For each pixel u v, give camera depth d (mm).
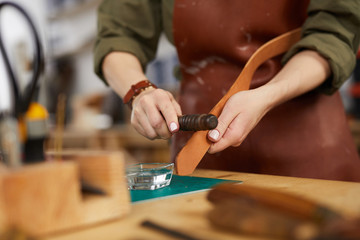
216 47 1123
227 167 1152
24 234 468
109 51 1151
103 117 3559
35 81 576
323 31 968
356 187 659
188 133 1171
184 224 492
